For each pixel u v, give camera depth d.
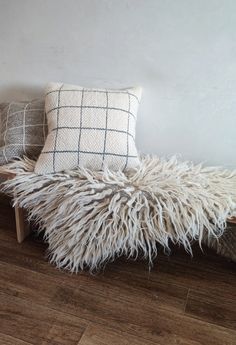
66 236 1.09
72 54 1.31
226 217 1.04
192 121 1.27
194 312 1.00
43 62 1.37
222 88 1.18
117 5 1.18
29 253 1.21
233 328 0.95
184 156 1.34
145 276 1.13
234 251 1.14
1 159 1.22
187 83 1.21
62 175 1.11
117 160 1.13
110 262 1.18
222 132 1.25
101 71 1.30
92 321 0.94
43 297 1.02
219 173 1.21
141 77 1.26
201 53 1.16
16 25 1.33
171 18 1.14
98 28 1.24
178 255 1.24
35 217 1.19
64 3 1.24
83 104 1.16
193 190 1.07
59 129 1.14
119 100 1.19
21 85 1.44
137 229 1.03
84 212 1.05
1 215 1.44
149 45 1.20
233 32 1.09
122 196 1.04
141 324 0.94
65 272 1.12
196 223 1.03
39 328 0.91
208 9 1.09
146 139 1.37
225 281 1.13
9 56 1.40
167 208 1.01
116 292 1.06
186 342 0.90
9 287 1.05
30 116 1.27
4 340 0.87
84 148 1.12
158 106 1.29
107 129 1.14
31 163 1.19
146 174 1.13
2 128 1.33
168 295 1.06
